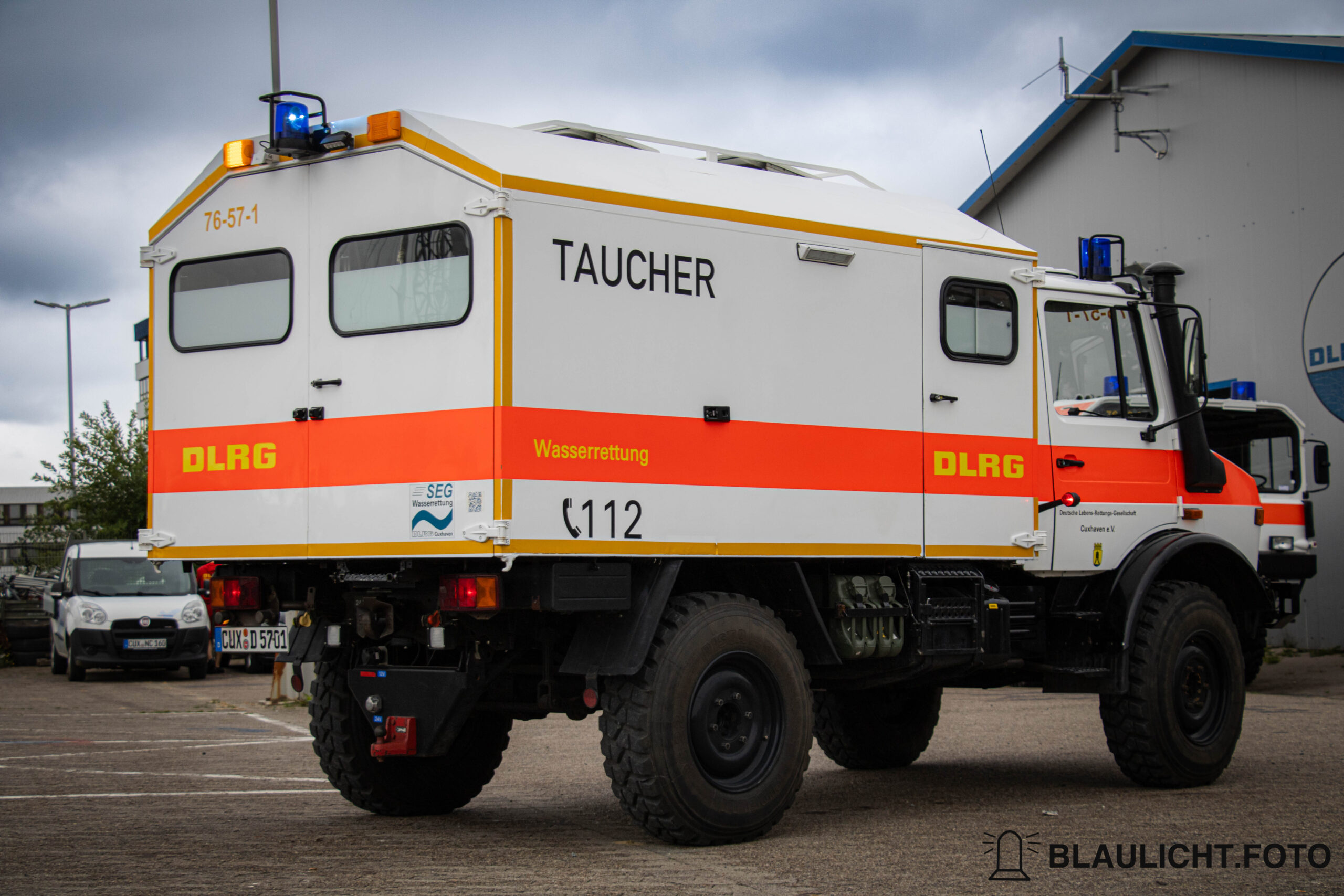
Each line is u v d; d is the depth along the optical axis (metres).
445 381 5.64
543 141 6.22
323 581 6.49
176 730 11.73
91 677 19.92
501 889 4.96
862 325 6.78
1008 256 7.48
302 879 5.17
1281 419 14.24
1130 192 21.12
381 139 5.90
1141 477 8.20
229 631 6.55
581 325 5.74
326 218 6.11
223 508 6.34
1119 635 7.74
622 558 5.88
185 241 6.56
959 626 7.08
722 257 6.27
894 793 7.70
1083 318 8.11
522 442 5.50
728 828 5.89
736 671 6.10
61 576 20.72
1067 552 7.74
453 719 5.95
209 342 6.45
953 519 7.08
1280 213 18.72
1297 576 13.87
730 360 6.25
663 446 5.97
